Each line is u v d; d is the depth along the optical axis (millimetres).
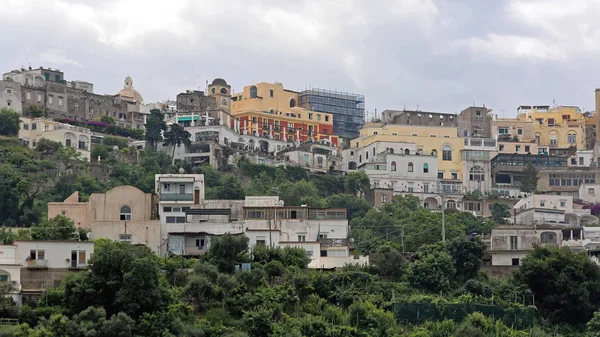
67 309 154875
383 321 164625
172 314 154375
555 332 171625
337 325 162375
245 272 171625
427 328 166125
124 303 152875
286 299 166875
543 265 177750
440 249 188750
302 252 184125
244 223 195875
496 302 173125
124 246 160875
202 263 173875
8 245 168750
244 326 158875
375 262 184000
